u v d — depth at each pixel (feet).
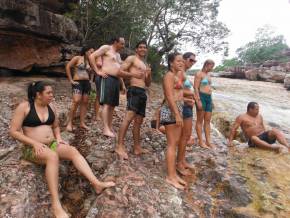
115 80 16.37
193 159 16.46
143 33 39.40
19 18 21.40
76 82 17.49
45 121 13.00
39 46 24.34
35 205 11.71
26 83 22.80
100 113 20.51
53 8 26.94
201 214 12.71
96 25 34.27
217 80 67.97
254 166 16.65
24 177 12.35
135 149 15.84
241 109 34.27
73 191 13.37
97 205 11.93
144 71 15.03
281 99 45.83
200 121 18.24
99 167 14.46
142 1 36.14
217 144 19.58
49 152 12.00
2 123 16.51
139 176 13.74
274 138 19.76
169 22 52.29
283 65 82.12
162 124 13.75
